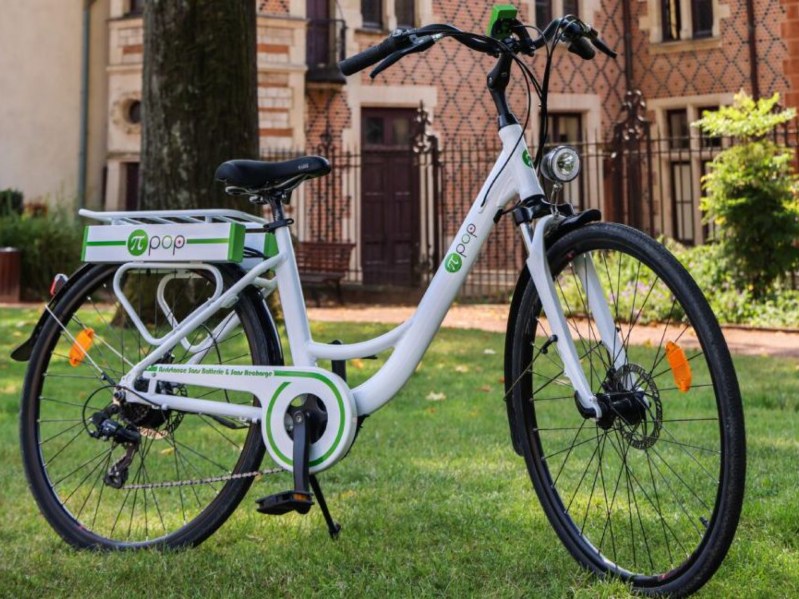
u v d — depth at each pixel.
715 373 1.85
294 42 13.66
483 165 15.30
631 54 16.72
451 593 2.07
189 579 2.21
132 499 2.93
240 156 7.51
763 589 2.03
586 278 2.12
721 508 1.85
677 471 3.01
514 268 13.73
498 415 4.39
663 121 16.55
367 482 3.11
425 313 2.26
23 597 2.12
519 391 2.25
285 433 2.28
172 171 7.38
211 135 7.39
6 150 13.87
